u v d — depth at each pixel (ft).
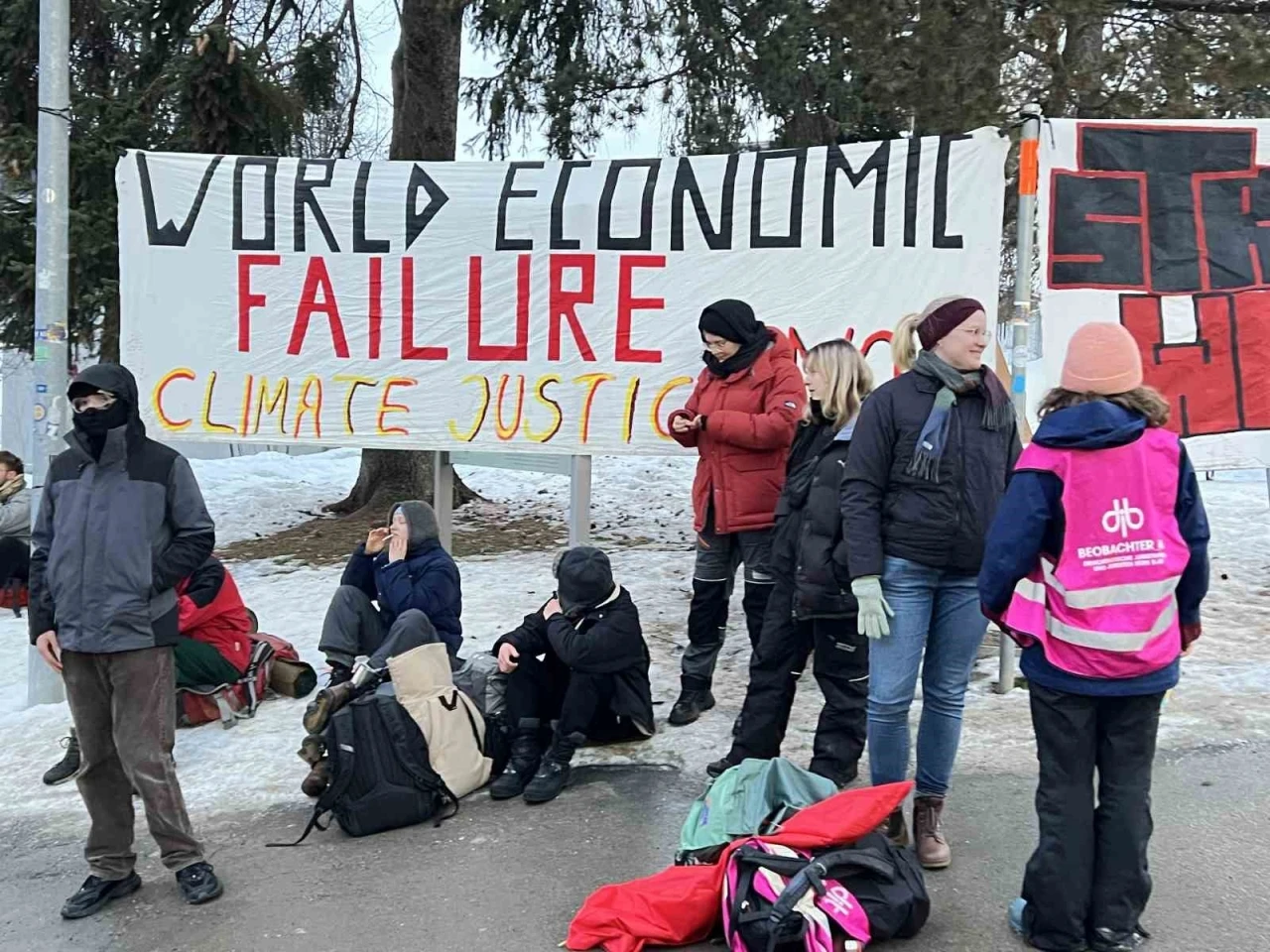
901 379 11.66
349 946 11.03
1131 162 17.16
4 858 13.62
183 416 21.97
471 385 21.01
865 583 11.36
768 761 11.98
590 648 14.55
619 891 10.96
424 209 20.95
